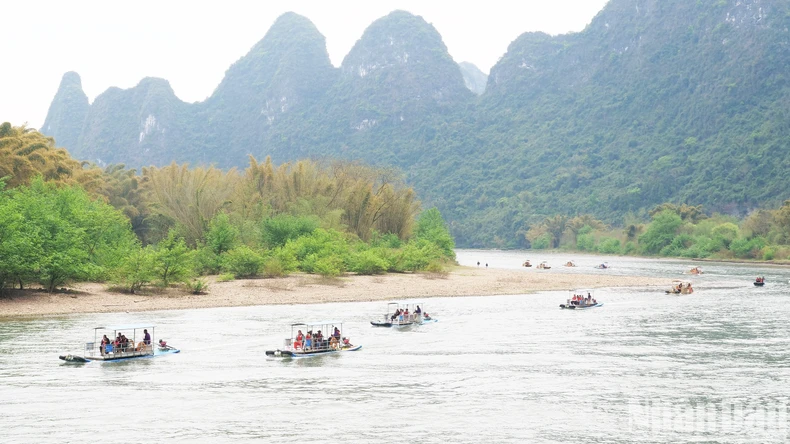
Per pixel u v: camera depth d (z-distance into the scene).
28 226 62.69
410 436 28.16
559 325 58.47
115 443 26.84
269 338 49.19
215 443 27.05
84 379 36.81
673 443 27.70
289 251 92.00
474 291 88.06
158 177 111.69
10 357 41.12
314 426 29.27
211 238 92.44
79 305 61.41
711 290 96.88
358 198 123.62
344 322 58.22
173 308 63.81
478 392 35.03
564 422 30.27
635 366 41.34
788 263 171.75
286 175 119.50
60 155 99.50
